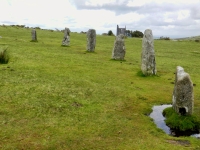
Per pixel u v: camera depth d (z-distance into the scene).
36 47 34.34
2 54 22.39
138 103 15.41
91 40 35.22
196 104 15.55
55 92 15.77
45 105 13.65
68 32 39.53
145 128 11.91
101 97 15.83
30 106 13.34
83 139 10.44
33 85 16.72
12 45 33.41
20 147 9.56
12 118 11.88
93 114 13.10
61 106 13.72
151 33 22.16
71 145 9.93
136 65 27.41
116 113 13.52
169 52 41.97
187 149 10.07
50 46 37.44
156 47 48.09
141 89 18.34
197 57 38.00
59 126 11.45
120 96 16.39
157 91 18.14
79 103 14.42
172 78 22.34
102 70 23.66
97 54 33.84
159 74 23.80
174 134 11.62
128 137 10.86
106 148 9.84
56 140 10.23
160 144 10.39
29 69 21.00
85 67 24.19
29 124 11.43
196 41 63.66
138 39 61.62
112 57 29.94
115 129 11.54
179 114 12.62
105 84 18.83
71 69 22.73
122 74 22.64
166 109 14.04
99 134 10.95
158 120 13.16
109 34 79.00
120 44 29.58
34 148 9.56
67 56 29.28
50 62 24.73
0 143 9.72
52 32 63.19
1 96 14.30
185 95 12.38
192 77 23.53
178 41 62.69
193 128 12.08
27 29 63.72
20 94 14.88
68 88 16.88
